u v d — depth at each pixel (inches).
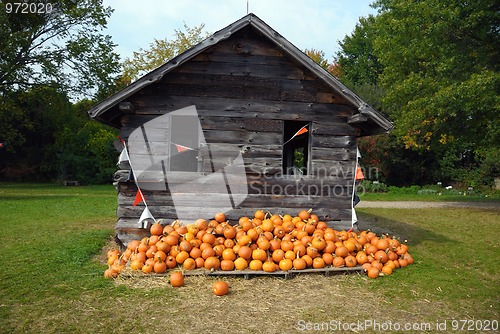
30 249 305.0
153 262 241.3
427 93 583.5
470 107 509.0
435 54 597.0
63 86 973.2
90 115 265.1
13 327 175.3
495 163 989.2
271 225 267.4
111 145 1140.5
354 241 270.5
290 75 297.3
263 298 213.6
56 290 218.4
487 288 241.9
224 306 201.8
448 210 616.4
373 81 1515.7
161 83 287.3
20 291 216.7
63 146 1166.3
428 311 204.1
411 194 925.2
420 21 571.2
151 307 198.7
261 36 292.8
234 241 261.6
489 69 547.5
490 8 554.6
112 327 176.7
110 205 611.8
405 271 267.7
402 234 414.0
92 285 226.2
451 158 1077.8
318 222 285.6
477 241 383.6
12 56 846.5
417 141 700.0
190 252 249.0
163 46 1128.8
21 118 1028.5
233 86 292.4
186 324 180.7
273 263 247.6
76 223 435.8
